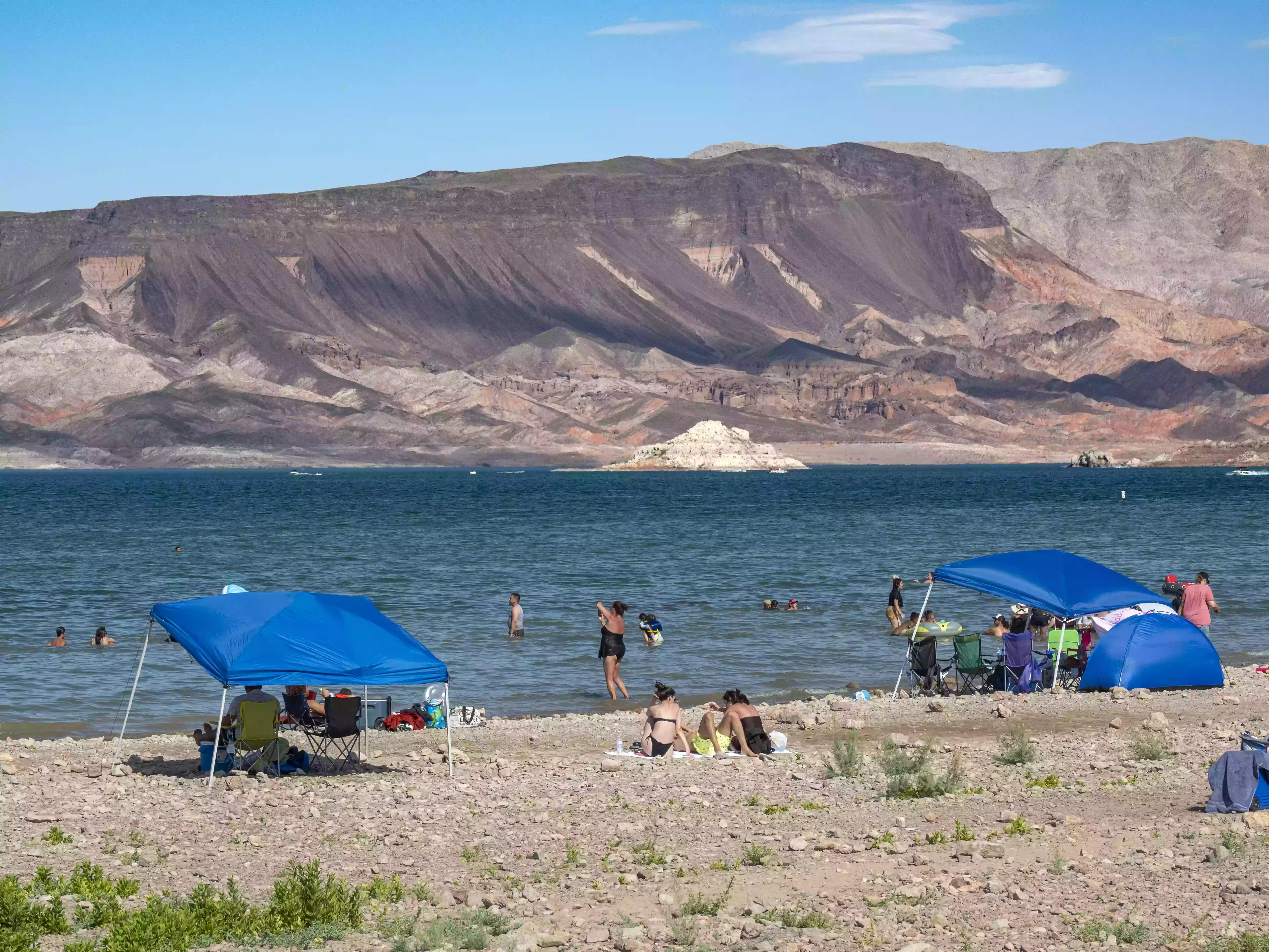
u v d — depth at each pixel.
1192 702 35.53
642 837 20.95
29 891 17.14
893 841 19.88
